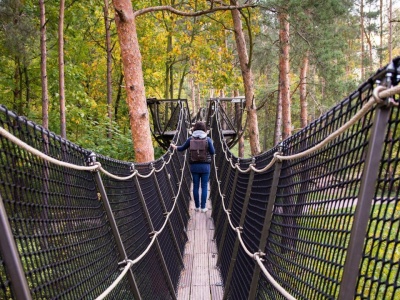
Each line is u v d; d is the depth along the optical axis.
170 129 11.58
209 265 4.69
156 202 4.12
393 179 1.00
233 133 12.38
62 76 8.76
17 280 1.08
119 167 2.79
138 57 6.09
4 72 11.56
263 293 2.32
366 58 20.77
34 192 1.35
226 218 4.53
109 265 2.12
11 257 1.07
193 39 13.93
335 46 12.09
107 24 12.56
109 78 12.75
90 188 2.05
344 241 1.27
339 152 1.36
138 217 3.10
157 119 11.18
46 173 1.48
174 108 11.51
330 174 1.44
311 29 10.42
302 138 1.82
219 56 14.22
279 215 2.15
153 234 3.37
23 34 8.52
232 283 3.47
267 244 2.33
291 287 1.83
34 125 1.39
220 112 12.45
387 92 0.97
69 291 1.51
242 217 3.39
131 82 6.07
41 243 1.36
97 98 17.58
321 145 1.41
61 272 1.48
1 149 1.15
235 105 12.56
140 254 2.87
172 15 13.67
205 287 4.07
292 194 1.91
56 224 1.51
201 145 6.54
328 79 12.54
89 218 1.92
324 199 1.49
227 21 12.70
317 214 1.55
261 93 20.61
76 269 1.63
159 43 15.27
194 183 6.79
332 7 9.16
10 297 1.09
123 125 16.34
